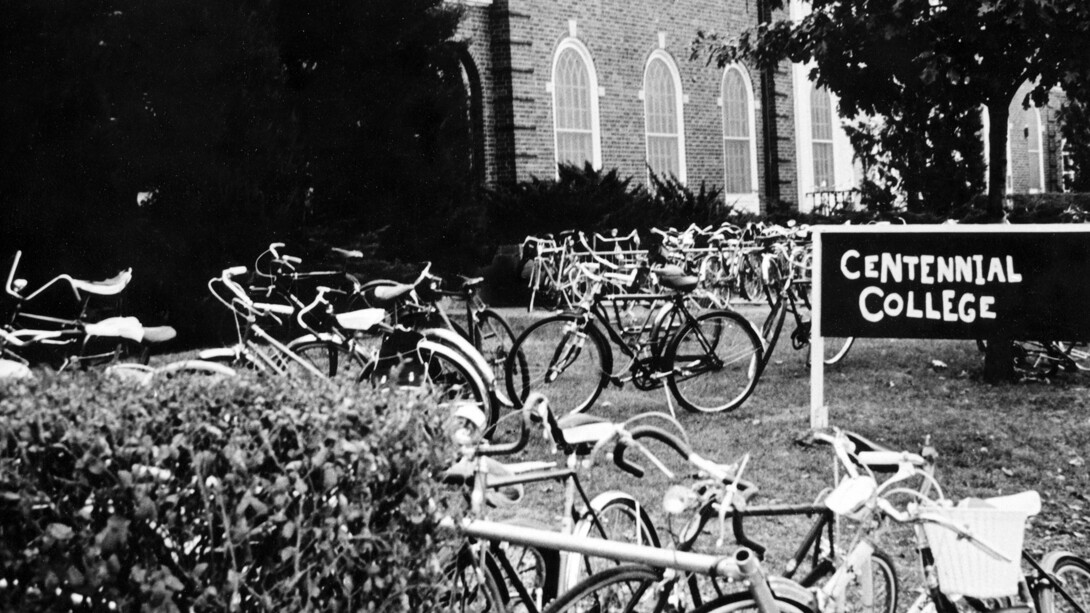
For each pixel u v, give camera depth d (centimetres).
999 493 679
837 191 2653
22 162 1163
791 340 1202
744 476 702
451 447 325
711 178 2597
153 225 1260
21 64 1157
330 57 1527
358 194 1514
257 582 287
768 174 2755
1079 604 430
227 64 1309
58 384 316
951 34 1041
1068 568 431
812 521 606
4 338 688
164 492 268
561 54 2252
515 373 855
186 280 1264
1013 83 1076
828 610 348
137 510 262
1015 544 364
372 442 300
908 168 2000
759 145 2741
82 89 1192
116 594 264
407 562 310
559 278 1534
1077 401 926
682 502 343
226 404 302
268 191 1350
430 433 324
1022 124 3503
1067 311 760
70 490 266
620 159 2372
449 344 793
